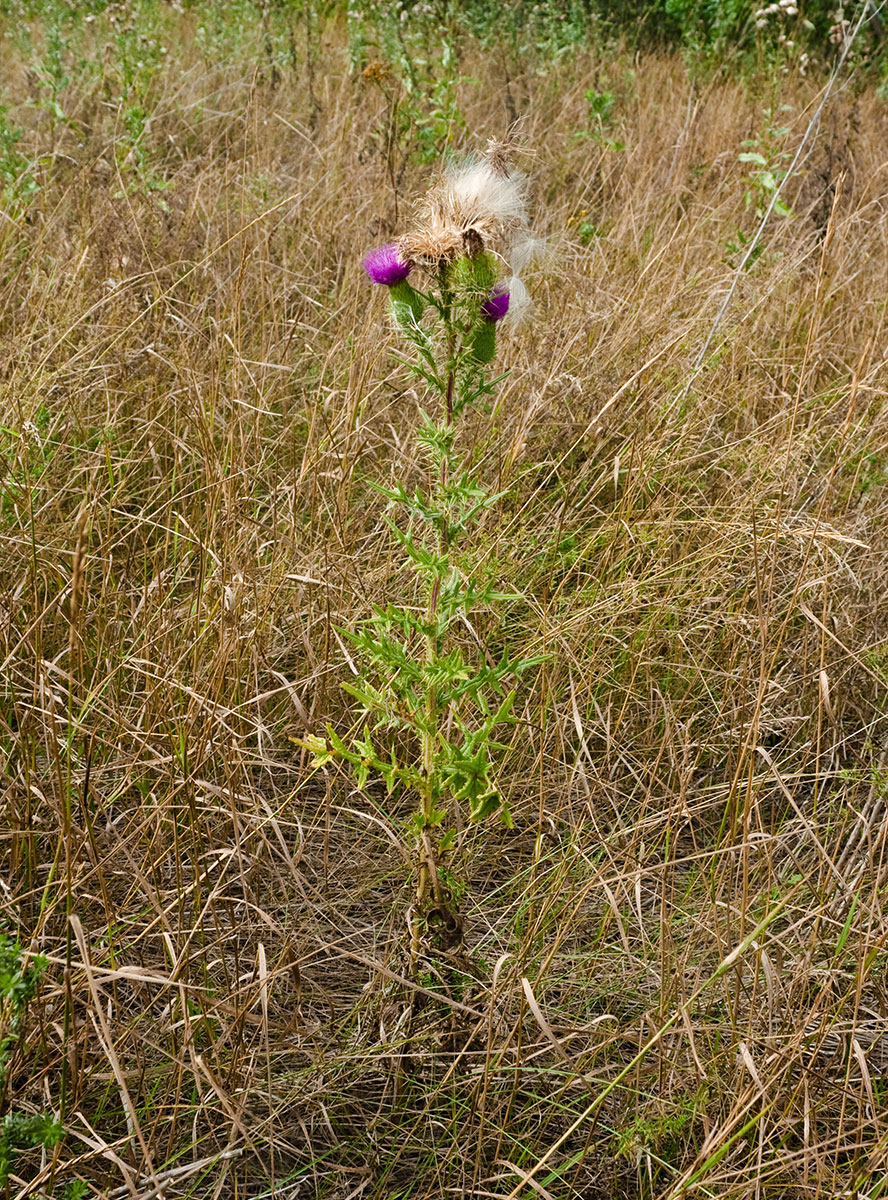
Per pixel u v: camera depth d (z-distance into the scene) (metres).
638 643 2.96
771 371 4.08
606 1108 2.05
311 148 5.76
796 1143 1.98
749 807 2.10
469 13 8.13
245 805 2.47
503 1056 2.06
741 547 3.21
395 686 1.99
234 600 2.64
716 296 4.38
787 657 2.98
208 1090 2.00
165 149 5.86
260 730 2.47
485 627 2.97
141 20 6.96
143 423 3.51
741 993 2.20
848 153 5.73
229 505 2.89
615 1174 1.90
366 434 3.45
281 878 2.34
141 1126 1.96
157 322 3.79
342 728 2.80
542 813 2.43
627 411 3.67
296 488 3.12
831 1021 2.04
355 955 1.99
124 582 2.98
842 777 2.69
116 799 2.54
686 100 7.24
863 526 3.29
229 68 7.14
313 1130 2.03
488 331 1.90
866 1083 1.86
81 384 3.53
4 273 4.23
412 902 2.42
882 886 2.31
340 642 2.56
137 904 2.34
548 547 3.18
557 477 3.47
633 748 2.88
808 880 2.40
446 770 1.91
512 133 2.27
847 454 3.48
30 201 4.80
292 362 4.03
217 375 3.42
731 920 2.27
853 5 8.66
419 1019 2.11
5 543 2.92
